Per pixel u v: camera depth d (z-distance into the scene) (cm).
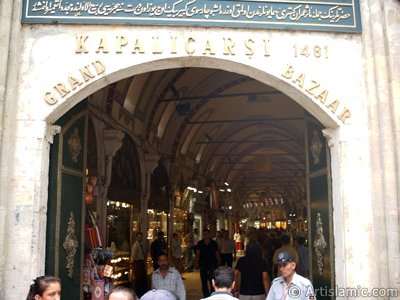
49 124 520
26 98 507
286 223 4747
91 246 698
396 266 489
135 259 1019
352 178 517
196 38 526
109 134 898
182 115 1510
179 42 523
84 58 516
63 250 546
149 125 1245
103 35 521
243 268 648
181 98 1268
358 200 514
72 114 579
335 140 538
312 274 612
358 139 523
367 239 508
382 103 517
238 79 1490
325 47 537
